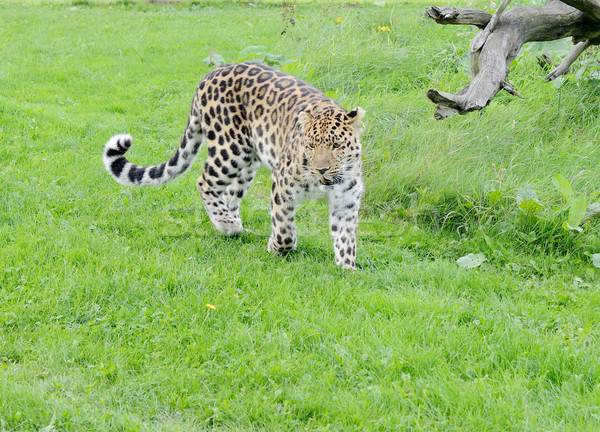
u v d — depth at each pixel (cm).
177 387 588
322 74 1474
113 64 2033
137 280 770
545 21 802
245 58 1609
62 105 1617
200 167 1235
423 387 582
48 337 652
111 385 596
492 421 541
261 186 1195
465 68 1427
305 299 749
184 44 2295
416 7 2353
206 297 732
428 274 838
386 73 1495
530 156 1102
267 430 544
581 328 695
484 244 942
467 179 1063
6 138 1266
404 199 1088
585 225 945
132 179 974
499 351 640
